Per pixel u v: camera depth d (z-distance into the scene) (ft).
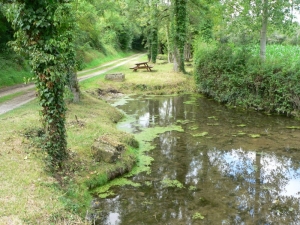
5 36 68.44
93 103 44.65
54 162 21.15
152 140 33.24
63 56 20.80
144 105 53.16
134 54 206.80
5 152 21.52
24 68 67.82
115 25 167.63
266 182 23.06
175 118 43.57
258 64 49.03
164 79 70.79
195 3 77.46
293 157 28.17
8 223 13.78
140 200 20.17
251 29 51.85
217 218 17.99
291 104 44.09
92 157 24.29
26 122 28.40
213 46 64.34
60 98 20.83
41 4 18.39
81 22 48.42
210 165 26.37
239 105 51.55
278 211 18.79
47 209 15.60
